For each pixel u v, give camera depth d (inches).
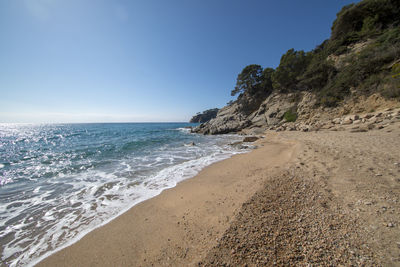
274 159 298.7
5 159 444.5
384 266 66.8
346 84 671.1
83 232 135.2
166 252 101.3
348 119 523.8
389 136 293.9
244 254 82.0
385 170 161.2
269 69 1461.6
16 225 149.3
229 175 240.2
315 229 93.2
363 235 84.4
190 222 128.8
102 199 194.2
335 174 169.9
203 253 89.6
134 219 146.9
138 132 1400.1
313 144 343.0
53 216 162.2
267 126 1064.2
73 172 309.1
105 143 705.0
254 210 120.0
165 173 282.4
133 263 98.2
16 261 109.4
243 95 1624.0
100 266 99.7
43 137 1085.1
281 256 78.1
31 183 256.7
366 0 858.1
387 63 541.6
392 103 464.4
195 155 436.1
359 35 825.5
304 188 146.8
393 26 725.9
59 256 111.3
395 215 95.5
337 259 72.8
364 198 118.7
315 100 840.3
